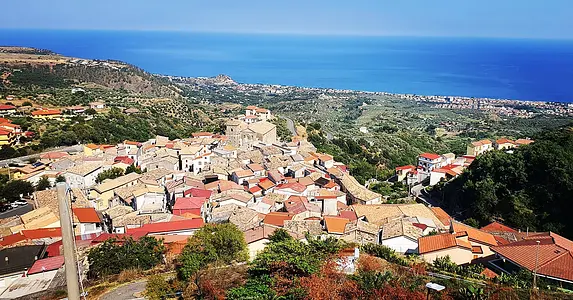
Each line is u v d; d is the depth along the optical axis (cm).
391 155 18512
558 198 8881
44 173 10794
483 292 4209
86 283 4681
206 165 12462
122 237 6525
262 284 4056
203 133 16162
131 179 10494
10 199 9431
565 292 4603
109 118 17425
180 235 6988
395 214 8338
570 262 5100
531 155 9781
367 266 4666
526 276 4912
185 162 12338
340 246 5266
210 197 9294
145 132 16850
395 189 12925
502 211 9494
